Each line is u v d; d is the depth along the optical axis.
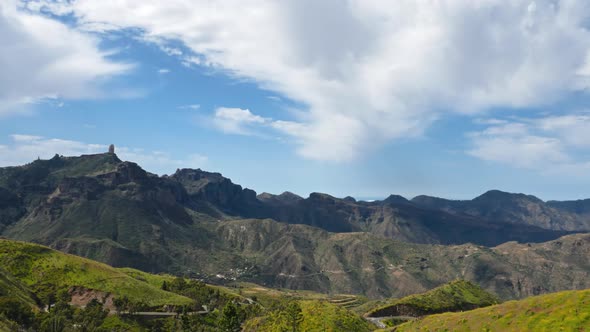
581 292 94.06
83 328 178.25
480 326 100.00
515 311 98.56
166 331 199.50
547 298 97.44
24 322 167.00
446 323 110.31
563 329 84.88
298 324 160.12
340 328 155.38
